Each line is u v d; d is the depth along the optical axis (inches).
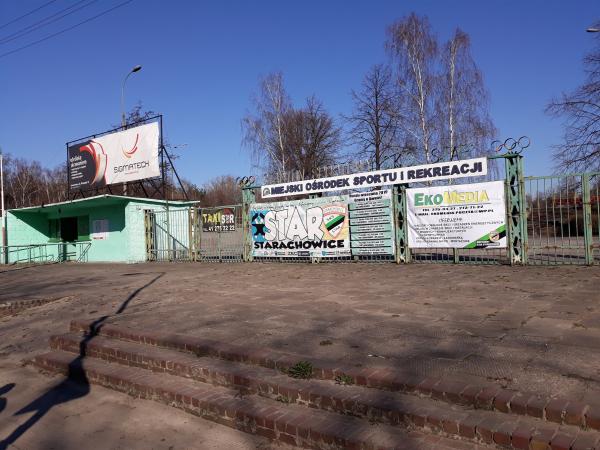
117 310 357.7
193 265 673.0
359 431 153.1
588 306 269.7
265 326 262.8
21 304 418.0
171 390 202.4
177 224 784.3
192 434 177.6
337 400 167.9
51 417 204.2
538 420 140.7
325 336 235.6
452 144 964.0
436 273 440.8
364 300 323.3
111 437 181.3
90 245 905.5
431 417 147.9
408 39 1016.9
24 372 266.1
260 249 638.5
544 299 295.0
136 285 490.0
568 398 145.2
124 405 209.6
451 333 227.0
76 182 964.0
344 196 562.6
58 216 998.4
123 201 804.0
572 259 460.4
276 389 184.5
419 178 512.4
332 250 573.6
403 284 385.1
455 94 992.9
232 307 323.3
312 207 588.1
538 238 456.8
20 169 2459.4
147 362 233.5
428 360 189.3
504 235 464.8
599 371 166.6
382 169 545.3
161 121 831.7
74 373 249.3
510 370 171.9
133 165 860.6
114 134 891.4
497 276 401.4
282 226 614.9
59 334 300.7
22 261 992.2
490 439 137.3
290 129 1373.0
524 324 236.2
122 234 840.9
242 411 175.8
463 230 485.1
